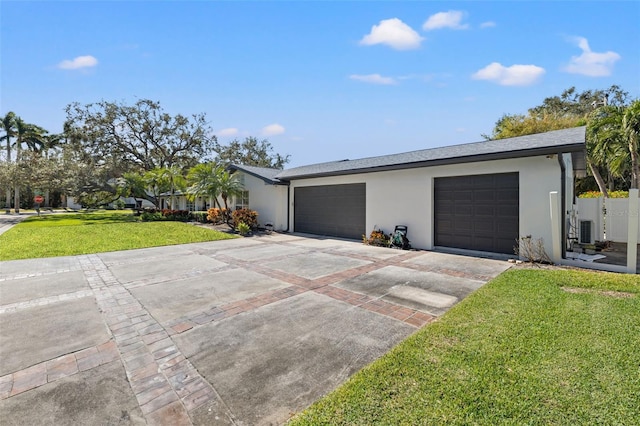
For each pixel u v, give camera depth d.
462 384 2.58
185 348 3.42
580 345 3.23
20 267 7.57
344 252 9.53
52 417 2.31
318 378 2.80
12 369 3.00
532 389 2.50
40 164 30.36
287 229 15.81
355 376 2.74
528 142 8.20
